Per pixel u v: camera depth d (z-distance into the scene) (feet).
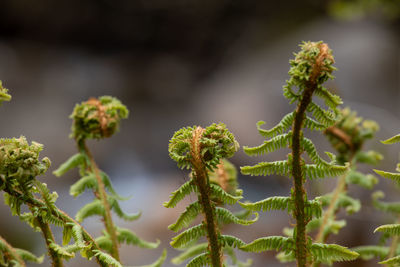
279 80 42.47
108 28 55.98
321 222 5.31
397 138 3.10
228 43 58.75
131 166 39.78
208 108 47.37
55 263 3.26
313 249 3.38
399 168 3.26
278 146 3.32
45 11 51.72
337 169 3.29
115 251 4.68
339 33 45.06
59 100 44.62
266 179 26.66
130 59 57.47
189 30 58.65
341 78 39.60
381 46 41.14
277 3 56.03
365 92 38.17
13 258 3.44
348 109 5.61
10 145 3.18
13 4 50.01
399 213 5.67
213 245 3.31
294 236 3.36
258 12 56.85
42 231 3.31
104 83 51.57
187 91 55.88
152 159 41.83
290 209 3.35
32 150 3.23
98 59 55.36
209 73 58.95
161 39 58.90
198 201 3.33
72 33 54.95
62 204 19.58
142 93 53.26
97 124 4.89
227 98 45.42
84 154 5.08
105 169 38.73
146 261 13.96
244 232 14.06
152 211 19.93
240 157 30.78
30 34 52.90
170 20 57.47
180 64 59.00
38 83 46.21
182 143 3.19
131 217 5.15
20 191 3.21
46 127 39.17
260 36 54.54
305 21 52.16
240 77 48.44
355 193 12.96
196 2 56.24
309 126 3.26
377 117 29.19
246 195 25.36
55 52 52.90
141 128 46.55
